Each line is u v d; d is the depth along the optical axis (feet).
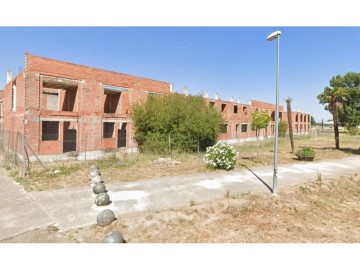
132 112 69.36
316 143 104.73
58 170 39.88
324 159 57.62
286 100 70.33
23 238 17.95
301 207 24.85
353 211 25.07
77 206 24.38
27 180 34.04
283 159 55.06
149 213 22.29
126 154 58.49
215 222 20.58
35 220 20.95
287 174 39.60
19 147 52.90
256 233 18.83
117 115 68.33
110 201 25.89
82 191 29.30
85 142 58.44
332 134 172.04
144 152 65.98
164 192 29.22
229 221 20.81
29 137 51.52
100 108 64.49
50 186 31.35
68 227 19.76
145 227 19.69
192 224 20.16
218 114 76.54
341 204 27.25
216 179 35.76
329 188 32.58
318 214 23.47
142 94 75.97
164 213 22.24
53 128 62.44
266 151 71.51
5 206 24.17
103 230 19.34
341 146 91.81
